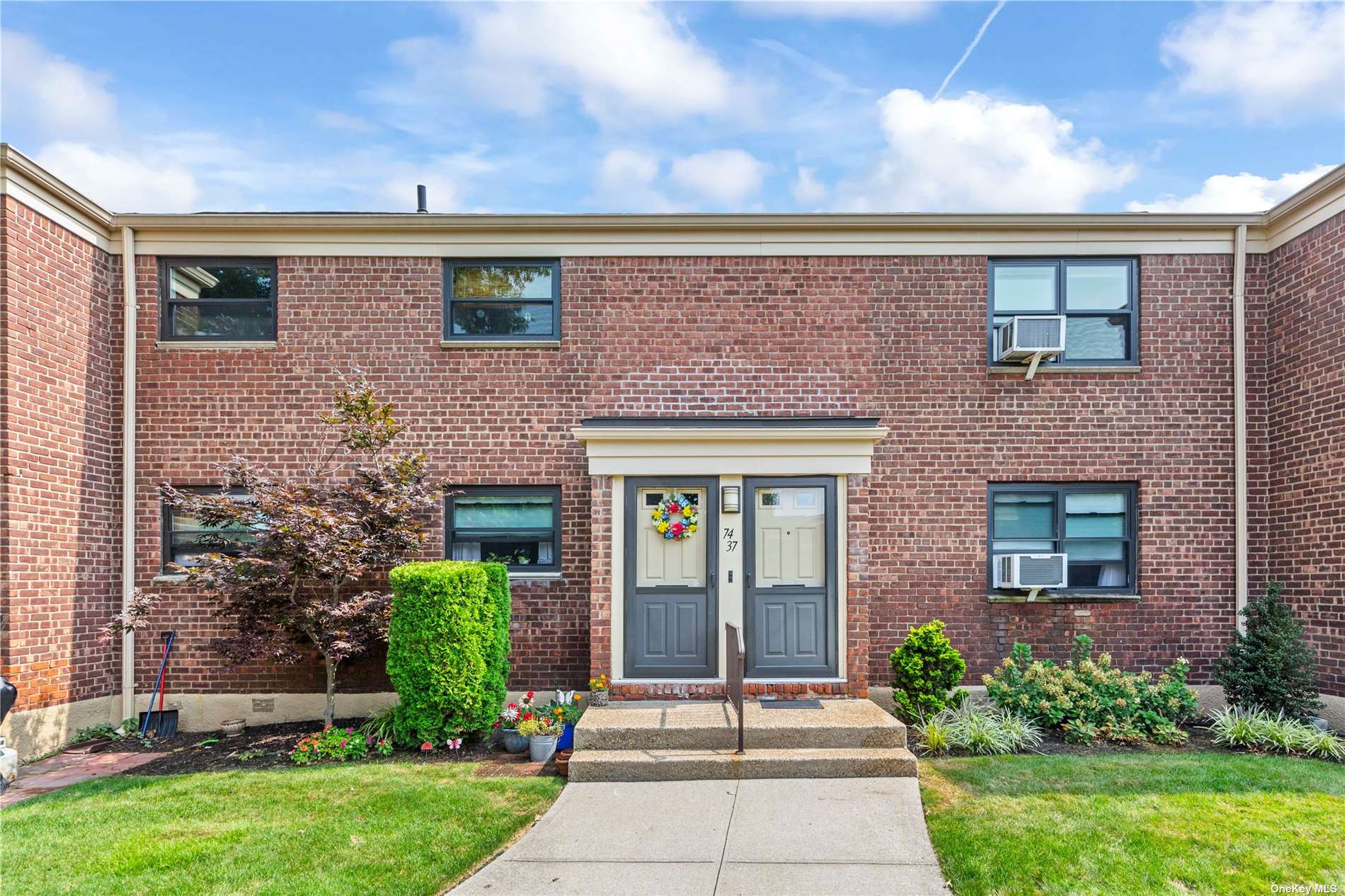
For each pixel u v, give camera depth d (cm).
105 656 775
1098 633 806
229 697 792
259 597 677
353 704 789
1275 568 795
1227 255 831
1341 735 696
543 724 646
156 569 803
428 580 664
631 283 834
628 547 734
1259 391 820
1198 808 491
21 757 668
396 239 830
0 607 660
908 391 827
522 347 826
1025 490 830
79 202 753
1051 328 791
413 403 824
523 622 802
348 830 469
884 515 817
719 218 821
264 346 822
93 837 462
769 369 829
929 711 696
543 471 820
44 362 715
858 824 477
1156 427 824
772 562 734
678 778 568
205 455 816
